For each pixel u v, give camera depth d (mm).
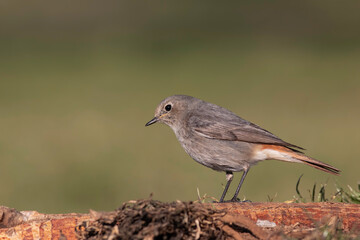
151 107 21250
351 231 5383
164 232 4754
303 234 5293
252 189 12062
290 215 5609
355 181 12078
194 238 4820
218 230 5008
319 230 5309
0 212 5605
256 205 5809
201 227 4898
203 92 23297
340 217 5523
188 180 13133
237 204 5863
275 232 5172
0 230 5430
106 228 4918
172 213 4785
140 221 4809
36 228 5395
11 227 5566
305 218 5586
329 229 5254
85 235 5000
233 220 4988
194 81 25594
